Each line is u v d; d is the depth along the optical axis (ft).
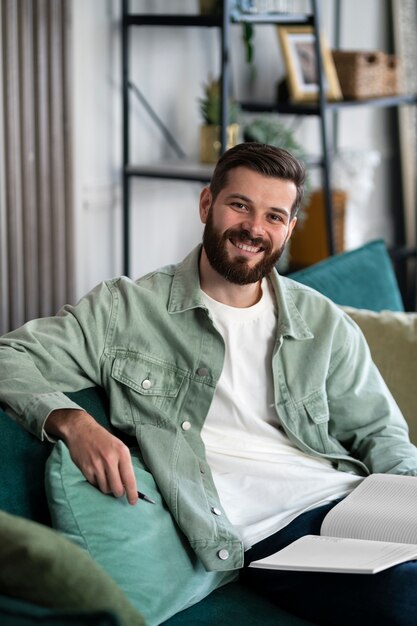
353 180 15.58
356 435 6.64
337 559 5.18
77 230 11.57
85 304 6.13
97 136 11.84
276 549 5.79
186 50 13.00
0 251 10.68
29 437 5.47
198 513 5.55
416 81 17.02
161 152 12.91
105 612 3.52
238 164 6.11
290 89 13.67
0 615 3.62
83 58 11.39
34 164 10.84
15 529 4.18
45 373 5.86
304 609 5.60
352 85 13.99
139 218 12.80
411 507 5.87
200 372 6.15
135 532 5.24
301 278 8.11
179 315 6.23
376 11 16.88
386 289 8.84
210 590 5.65
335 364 6.59
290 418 6.35
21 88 10.50
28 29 10.41
